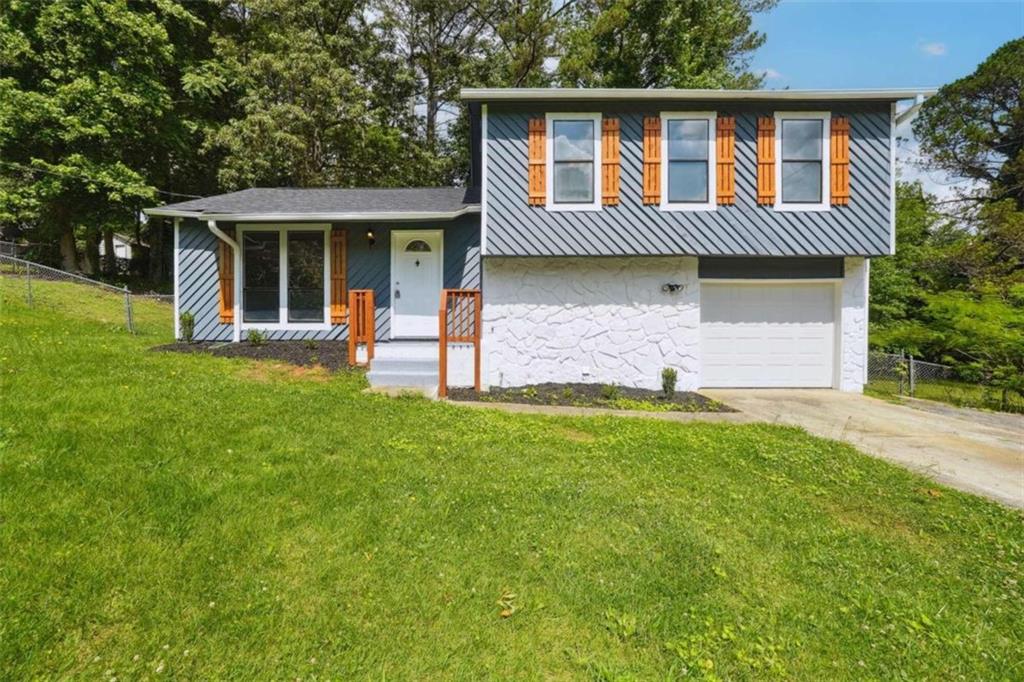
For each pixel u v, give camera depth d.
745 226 8.42
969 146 20.38
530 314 8.91
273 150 15.93
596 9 17.91
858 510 3.96
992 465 5.22
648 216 8.45
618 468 4.52
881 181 8.40
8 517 2.68
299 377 7.49
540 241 8.49
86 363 6.04
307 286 10.00
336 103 16.34
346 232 9.95
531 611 2.46
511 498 3.61
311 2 17.50
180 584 2.38
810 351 9.19
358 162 18.23
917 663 2.31
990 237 15.19
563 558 2.92
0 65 14.56
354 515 3.16
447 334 8.48
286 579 2.52
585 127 8.48
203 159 18.56
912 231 17.42
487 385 8.80
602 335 8.92
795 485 4.40
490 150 8.49
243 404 5.08
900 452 5.62
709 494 4.05
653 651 2.28
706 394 8.70
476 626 2.33
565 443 5.21
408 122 20.19
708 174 8.45
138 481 3.19
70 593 2.23
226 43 17.42
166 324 12.12
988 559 3.28
